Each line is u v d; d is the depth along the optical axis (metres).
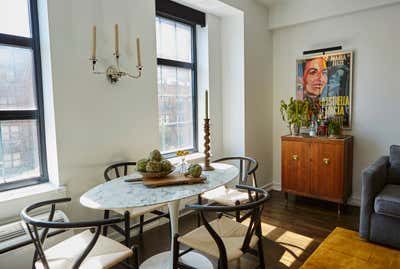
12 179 2.14
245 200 2.40
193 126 3.73
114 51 2.46
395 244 2.36
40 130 2.25
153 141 2.85
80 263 1.36
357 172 3.57
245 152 3.72
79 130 2.28
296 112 3.63
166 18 3.26
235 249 1.58
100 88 2.39
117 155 2.55
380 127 3.38
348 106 3.55
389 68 3.27
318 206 3.52
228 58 3.75
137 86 2.67
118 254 1.56
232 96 3.77
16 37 2.10
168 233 2.83
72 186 2.26
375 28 3.31
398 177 2.85
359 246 2.46
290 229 2.86
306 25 3.81
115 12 2.46
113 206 1.53
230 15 3.64
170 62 3.33
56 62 2.12
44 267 1.37
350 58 3.48
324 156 3.33
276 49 4.12
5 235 1.75
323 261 2.23
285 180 3.68
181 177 1.98
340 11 3.40
